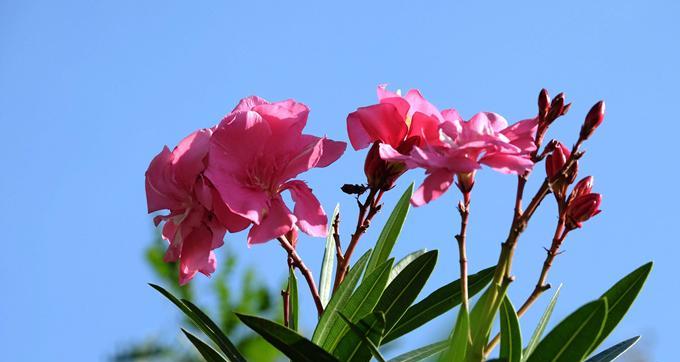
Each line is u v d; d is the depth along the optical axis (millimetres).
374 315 919
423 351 962
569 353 886
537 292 933
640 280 930
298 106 954
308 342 906
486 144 904
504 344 905
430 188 905
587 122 936
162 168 945
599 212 940
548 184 926
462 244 917
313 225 947
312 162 945
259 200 934
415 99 961
